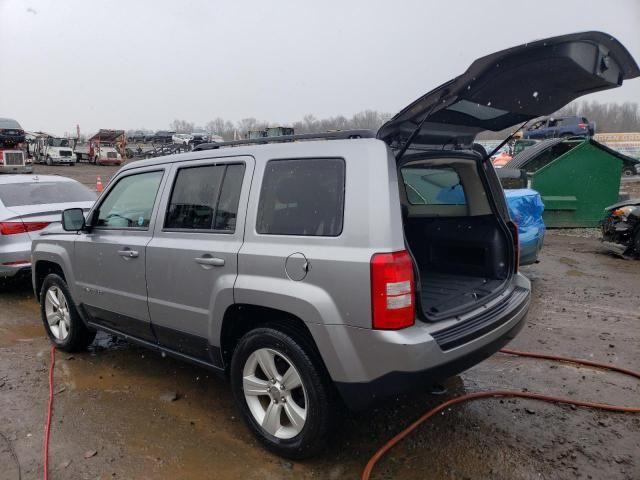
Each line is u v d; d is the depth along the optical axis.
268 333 3.08
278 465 3.09
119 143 41.88
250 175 3.28
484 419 3.57
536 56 2.47
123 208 4.18
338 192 2.86
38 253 5.04
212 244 3.34
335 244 2.78
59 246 4.74
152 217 3.84
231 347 3.45
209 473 3.01
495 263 3.94
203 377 4.37
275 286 2.96
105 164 40.12
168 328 3.72
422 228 4.34
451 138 3.56
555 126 30.95
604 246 10.15
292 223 3.01
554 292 6.83
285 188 3.10
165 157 3.96
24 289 7.47
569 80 2.77
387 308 2.62
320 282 2.79
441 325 2.90
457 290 3.60
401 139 3.15
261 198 3.19
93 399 3.95
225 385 4.21
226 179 3.44
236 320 3.36
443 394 3.93
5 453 3.21
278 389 3.13
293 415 3.07
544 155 12.88
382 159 2.79
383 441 3.32
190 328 3.54
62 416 3.68
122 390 4.11
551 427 3.46
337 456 3.17
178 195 3.72
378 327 2.63
